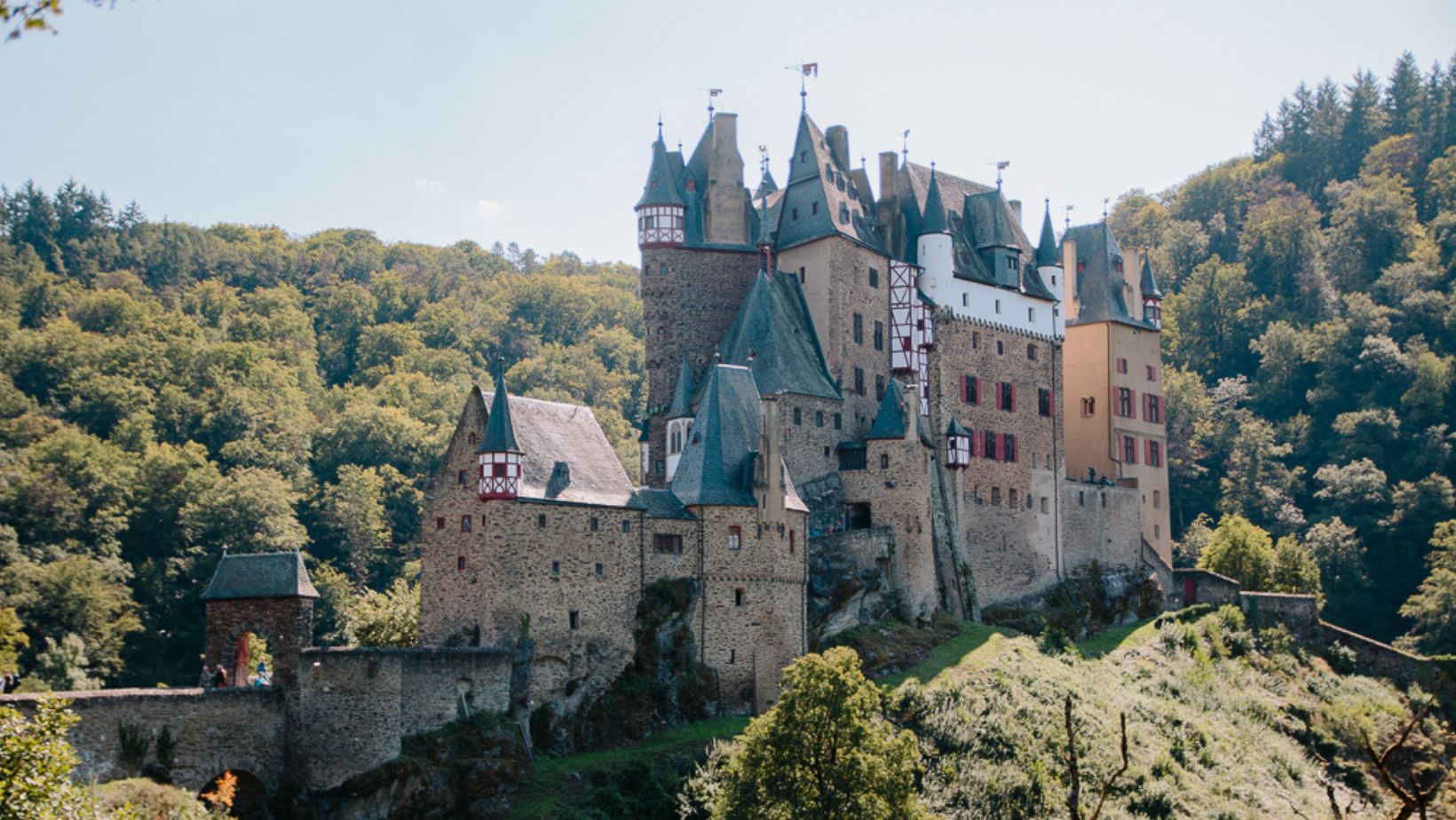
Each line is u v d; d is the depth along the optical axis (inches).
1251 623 4714.6
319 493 5989.2
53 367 6599.4
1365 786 3900.1
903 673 3560.5
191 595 4921.3
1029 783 3127.5
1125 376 5123.0
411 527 6023.6
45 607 4372.5
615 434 7327.8
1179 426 6801.2
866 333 4296.3
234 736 2566.4
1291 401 7185.0
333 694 2691.9
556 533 3154.5
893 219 4495.6
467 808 2783.0
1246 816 3376.0
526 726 3011.8
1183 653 4338.1
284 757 2664.9
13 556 4645.7
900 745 2709.2
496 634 3041.3
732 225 4279.0
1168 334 7741.1
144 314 7401.6
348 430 6466.5
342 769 2669.8
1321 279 7746.1
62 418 6230.3
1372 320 7180.1
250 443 6156.5
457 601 3117.6
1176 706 3914.9
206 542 5187.0
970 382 4480.8
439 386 7657.5
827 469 4030.5
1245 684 4311.0
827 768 2645.2
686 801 2871.6
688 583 3368.6
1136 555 4921.3
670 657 3289.9
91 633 4407.0
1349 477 6387.8
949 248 4480.8
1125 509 4916.3
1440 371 6727.4
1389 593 6048.2
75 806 1651.1
